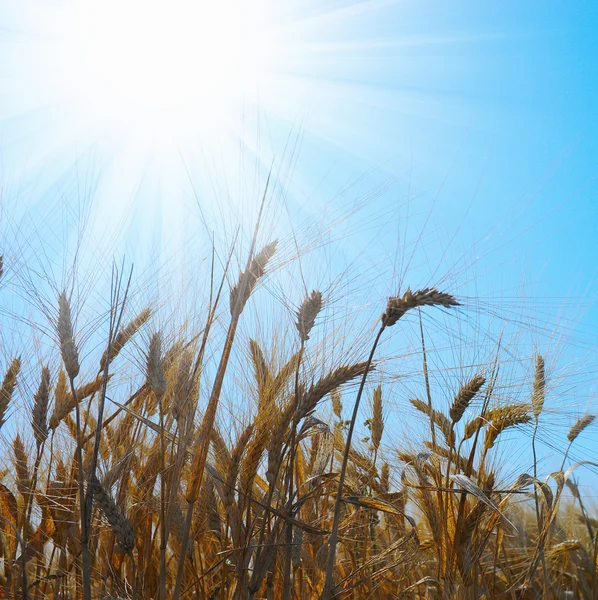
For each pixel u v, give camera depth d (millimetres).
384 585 813
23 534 663
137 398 727
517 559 898
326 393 649
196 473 568
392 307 618
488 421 764
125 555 695
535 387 815
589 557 929
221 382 566
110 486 611
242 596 607
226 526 663
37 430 670
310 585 759
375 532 871
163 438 613
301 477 773
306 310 659
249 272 601
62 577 654
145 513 682
